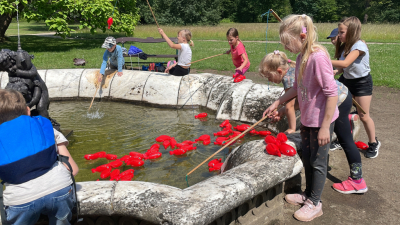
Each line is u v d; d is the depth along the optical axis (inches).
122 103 263.1
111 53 265.0
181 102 246.1
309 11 2059.5
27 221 74.7
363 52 133.2
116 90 266.4
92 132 191.2
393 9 1804.9
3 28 694.5
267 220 107.2
